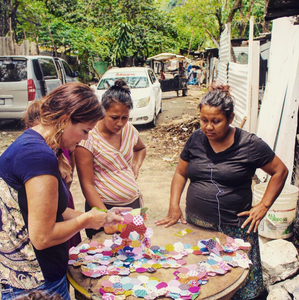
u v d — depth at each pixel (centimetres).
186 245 194
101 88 898
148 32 2180
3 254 147
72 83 147
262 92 759
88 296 154
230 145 208
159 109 1052
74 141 149
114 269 171
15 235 143
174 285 156
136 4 2192
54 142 141
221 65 1085
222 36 1132
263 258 292
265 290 280
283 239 342
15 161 134
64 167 160
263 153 207
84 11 2119
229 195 211
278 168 213
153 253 183
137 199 255
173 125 908
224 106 192
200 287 157
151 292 151
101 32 1952
